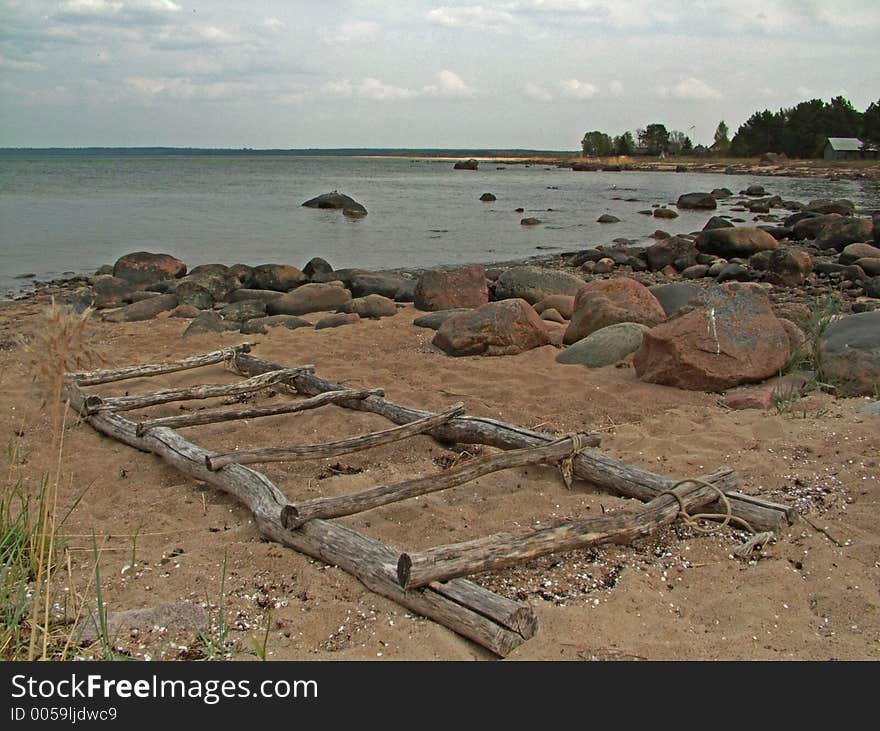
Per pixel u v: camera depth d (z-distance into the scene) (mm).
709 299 7914
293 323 11312
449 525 4848
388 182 60656
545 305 12117
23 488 5395
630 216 31875
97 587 3535
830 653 3580
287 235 24234
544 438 5750
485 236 24578
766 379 7613
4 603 3721
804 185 53094
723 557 4465
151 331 11016
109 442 6477
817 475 5461
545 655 3541
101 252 20266
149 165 107562
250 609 3881
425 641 3617
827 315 8734
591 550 4523
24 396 7555
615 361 8547
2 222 26547
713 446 6070
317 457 5660
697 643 3645
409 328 10875
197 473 5539
